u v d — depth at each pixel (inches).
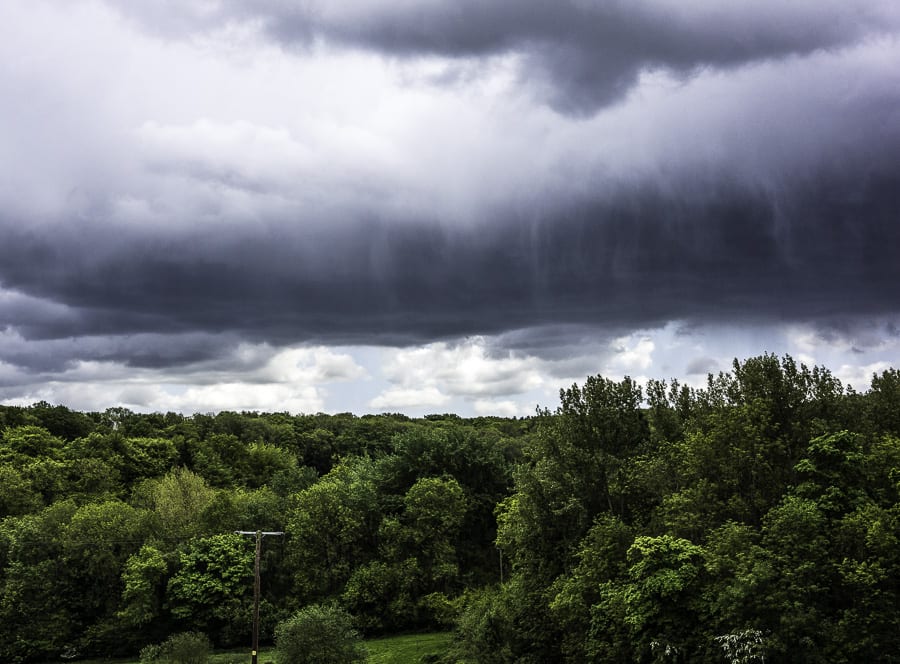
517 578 2797.7
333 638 2785.4
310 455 6540.4
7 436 4825.3
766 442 2058.3
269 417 7618.1
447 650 3166.8
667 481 2370.8
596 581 2245.3
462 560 4266.7
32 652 3469.5
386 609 3865.7
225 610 3624.5
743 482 2114.9
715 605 1830.7
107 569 3688.5
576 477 2615.7
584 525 2518.5
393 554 3956.7
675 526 2107.5
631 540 2276.1
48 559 3609.7
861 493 1819.6
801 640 1686.8
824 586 1756.9
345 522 4020.7
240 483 5324.8
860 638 1658.5
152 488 4485.7
